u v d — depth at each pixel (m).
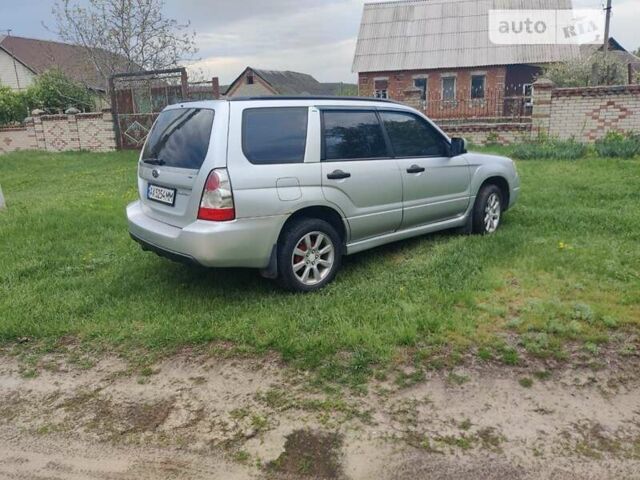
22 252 5.45
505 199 6.07
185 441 2.60
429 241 5.50
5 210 7.57
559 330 3.42
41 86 25.19
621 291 4.00
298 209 4.01
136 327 3.72
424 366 3.12
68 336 3.67
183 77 16.03
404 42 28.81
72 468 2.45
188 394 2.98
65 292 4.36
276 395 2.92
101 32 18.91
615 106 12.89
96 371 3.25
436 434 2.57
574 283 4.16
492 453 2.44
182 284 4.43
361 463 2.40
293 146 4.01
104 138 17.53
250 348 3.39
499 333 3.44
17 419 2.83
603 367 3.08
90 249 5.61
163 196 4.12
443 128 14.84
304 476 2.34
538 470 2.33
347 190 4.32
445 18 29.14
